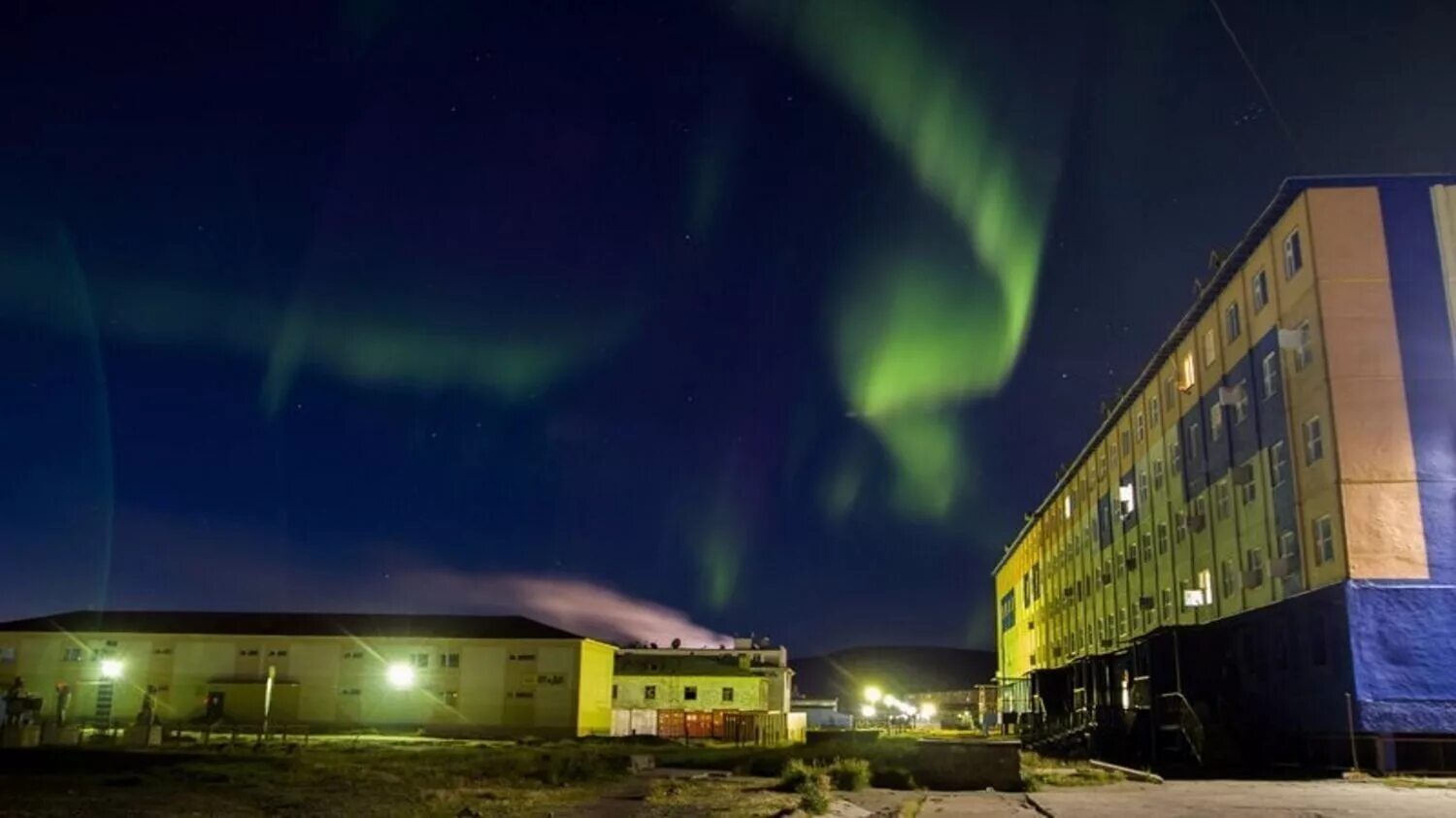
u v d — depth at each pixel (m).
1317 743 31.97
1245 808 18.17
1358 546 30.45
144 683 64.50
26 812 15.22
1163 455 51.09
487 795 19.89
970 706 114.56
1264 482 37.28
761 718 65.31
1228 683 39.00
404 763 29.12
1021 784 22.27
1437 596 29.81
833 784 22.41
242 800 17.72
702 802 18.62
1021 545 94.56
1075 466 71.06
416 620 68.12
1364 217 32.53
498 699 63.44
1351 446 31.14
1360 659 29.62
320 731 63.00
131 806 16.28
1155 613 52.22
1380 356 31.58
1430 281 31.94
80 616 68.38
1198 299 44.06
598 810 17.14
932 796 20.80
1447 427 30.98
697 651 99.44
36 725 36.50
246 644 64.88
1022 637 93.94
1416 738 29.05
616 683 78.25
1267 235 36.91
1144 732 39.00
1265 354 37.16
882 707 110.62
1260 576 37.59
